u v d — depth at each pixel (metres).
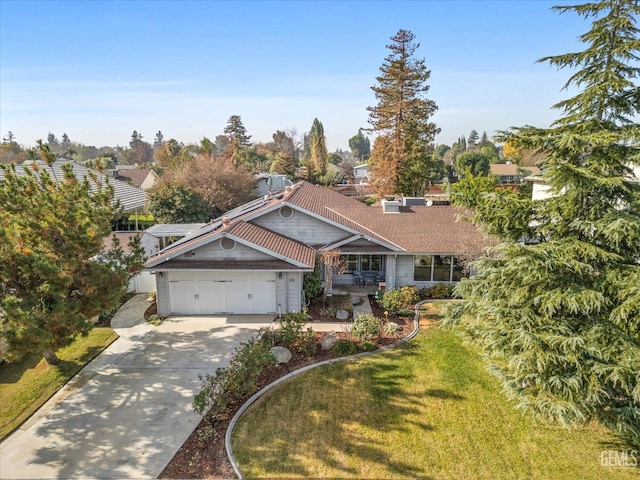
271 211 21.20
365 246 21.00
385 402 11.89
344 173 81.06
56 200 11.78
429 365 13.92
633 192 9.34
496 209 10.80
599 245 10.27
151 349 15.35
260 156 87.56
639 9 9.38
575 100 10.47
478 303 11.19
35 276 11.56
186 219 36.47
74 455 9.78
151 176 64.38
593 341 9.16
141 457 9.72
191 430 10.73
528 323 9.84
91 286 12.09
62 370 13.70
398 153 45.03
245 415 11.28
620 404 9.36
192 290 18.66
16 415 11.30
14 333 9.99
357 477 9.20
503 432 10.67
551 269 9.73
